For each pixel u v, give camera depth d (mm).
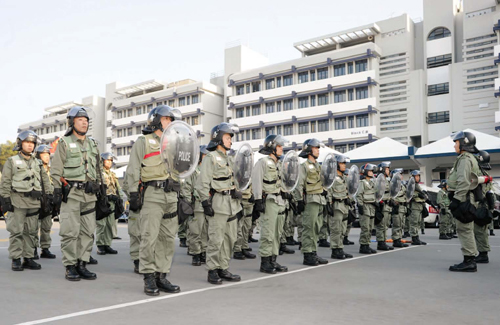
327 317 4160
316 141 8062
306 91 45125
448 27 39062
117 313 4215
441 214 13945
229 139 6359
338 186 8734
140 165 5348
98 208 6539
